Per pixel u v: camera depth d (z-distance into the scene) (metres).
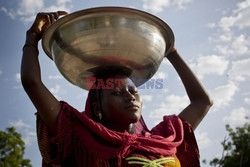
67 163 3.09
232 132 20.25
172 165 3.06
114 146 2.98
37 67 3.01
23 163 15.83
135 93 3.22
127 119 3.13
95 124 3.00
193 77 3.83
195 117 3.70
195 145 3.51
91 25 2.88
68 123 2.98
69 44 2.97
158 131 3.46
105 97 3.21
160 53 3.16
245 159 19.31
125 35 2.89
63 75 3.31
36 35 3.25
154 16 2.96
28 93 2.91
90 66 3.07
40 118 2.99
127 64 3.06
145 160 2.93
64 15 3.11
